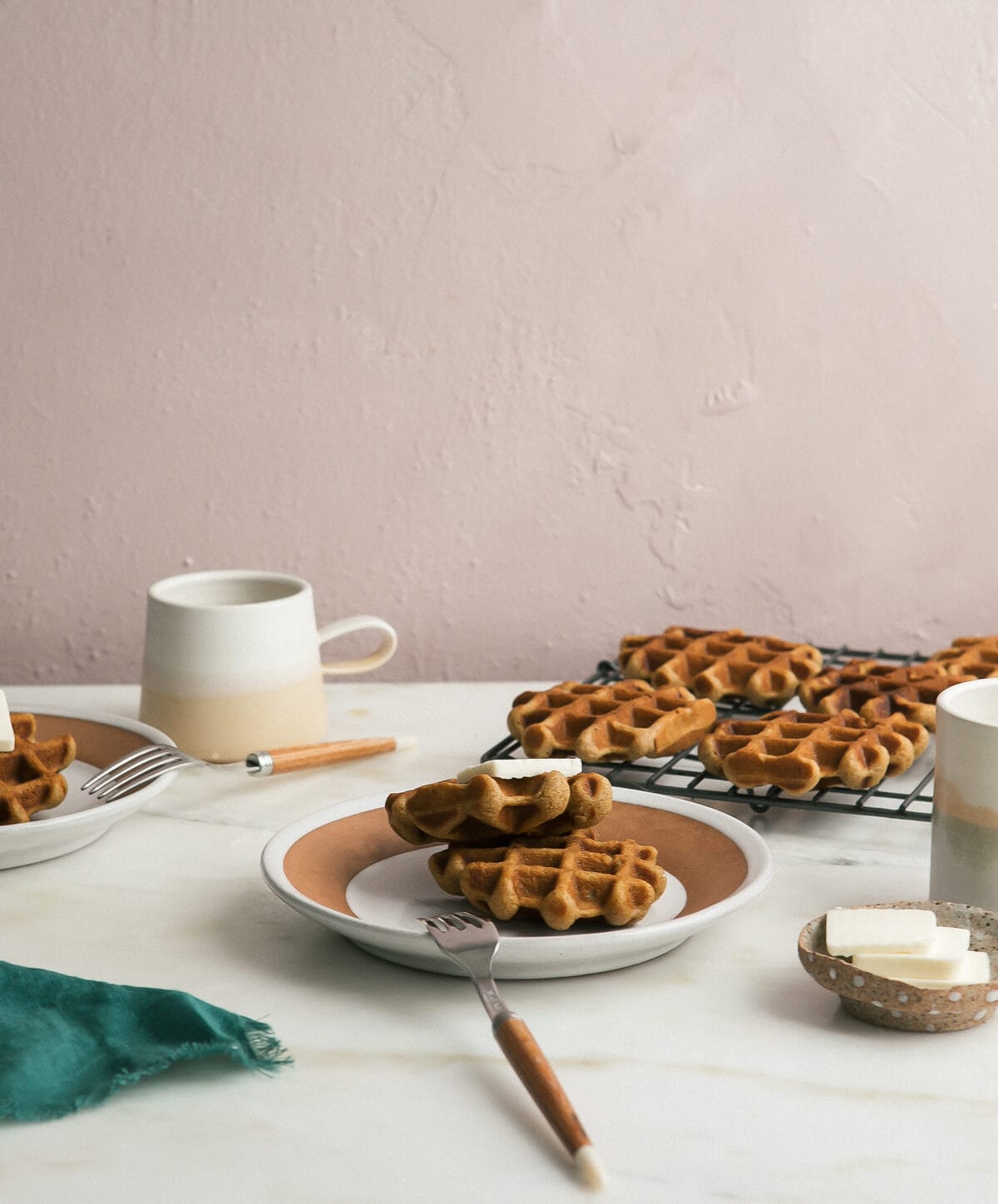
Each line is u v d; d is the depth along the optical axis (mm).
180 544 1414
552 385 1383
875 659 1331
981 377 1377
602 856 760
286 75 1312
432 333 1369
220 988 712
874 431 1392
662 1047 652
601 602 1437
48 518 1404
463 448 1397
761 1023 675
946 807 761
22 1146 579
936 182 1339
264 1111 603
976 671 1133
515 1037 600
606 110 1323
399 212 1343
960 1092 614
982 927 708
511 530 1418
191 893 835
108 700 1248
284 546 1417
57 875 862
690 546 1422
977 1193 543
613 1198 540
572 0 1303
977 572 1423
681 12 1308
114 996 656
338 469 1401
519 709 1050
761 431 1395
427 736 1145
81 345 1364
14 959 743
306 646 1079
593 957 683
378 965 740
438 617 1438
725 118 1327
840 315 1366
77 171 1327
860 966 655
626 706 1026
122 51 1304
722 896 743
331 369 1377
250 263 1352
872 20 1311
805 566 1426
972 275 1356
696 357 1376
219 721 1044
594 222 1347
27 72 1306
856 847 899
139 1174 560
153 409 1382
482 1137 583
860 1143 575
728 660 1157
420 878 819
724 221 1348
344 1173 559
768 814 960
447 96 1319
